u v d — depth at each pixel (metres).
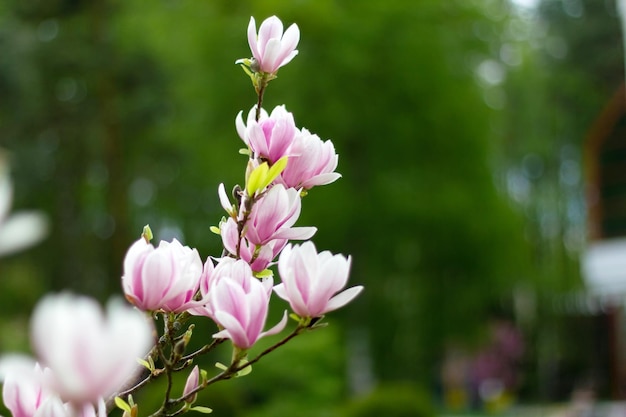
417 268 14.12
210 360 9.53
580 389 22.16
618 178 20.98
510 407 21.73
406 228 13.46
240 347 1.11
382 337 14.57
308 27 12.10
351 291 1.16
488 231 13.85
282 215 1.30
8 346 8.71
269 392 9.67
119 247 17.22
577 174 23.12
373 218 13.13
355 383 13.91
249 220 1.30
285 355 9.47
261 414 9.23
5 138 17.36
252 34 1.41
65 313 0.69
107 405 1.19
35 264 19.17
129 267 1.11
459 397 22.31
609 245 20.91
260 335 1.11
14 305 16.48
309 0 11.88
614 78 26.77
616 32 26.81
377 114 12.66
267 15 12.20
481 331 15.30
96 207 20.61
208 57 13.03
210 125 13.46
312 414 9.41
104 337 0.69
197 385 1.17
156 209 19.92
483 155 13.73
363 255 13.62
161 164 19.38
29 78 16.05
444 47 12.79
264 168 1.25
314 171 1.35
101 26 16.83
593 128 21.09
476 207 13.71
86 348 0.68
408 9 12.37
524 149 18.14
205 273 1.24
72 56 16.36
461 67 13.30
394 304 14.42
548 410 20.03
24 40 15.76
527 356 22.17
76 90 17.98
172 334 1.25
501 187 14.69
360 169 13.12
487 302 15.05
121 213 17.25
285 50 1.40
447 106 13.10
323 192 12.85
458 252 14.03
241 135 1.40
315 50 12.27
